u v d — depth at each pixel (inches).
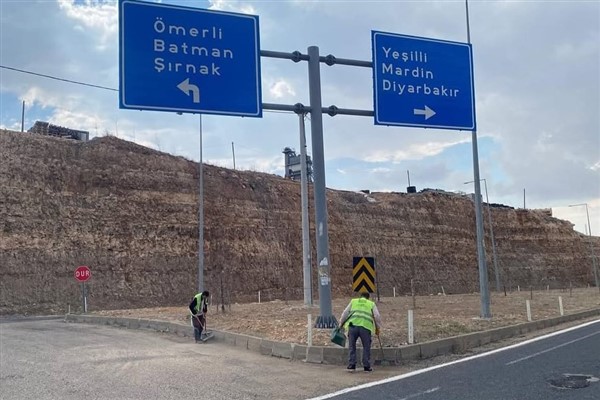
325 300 647.8
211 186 1838.1
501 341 637.9
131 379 428.1
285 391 383.6
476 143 800.3
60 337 734.5
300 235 1984.5
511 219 3063.5
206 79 565.3
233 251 1754.4
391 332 613.6
